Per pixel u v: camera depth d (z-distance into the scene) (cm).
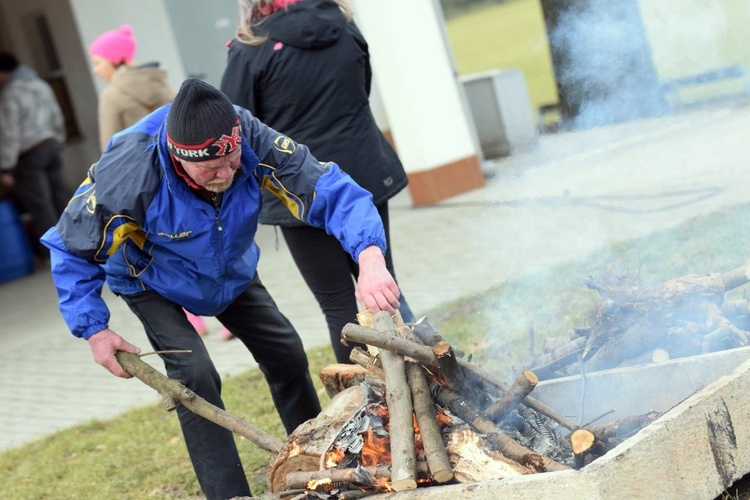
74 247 345
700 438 295
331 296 462
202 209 345
